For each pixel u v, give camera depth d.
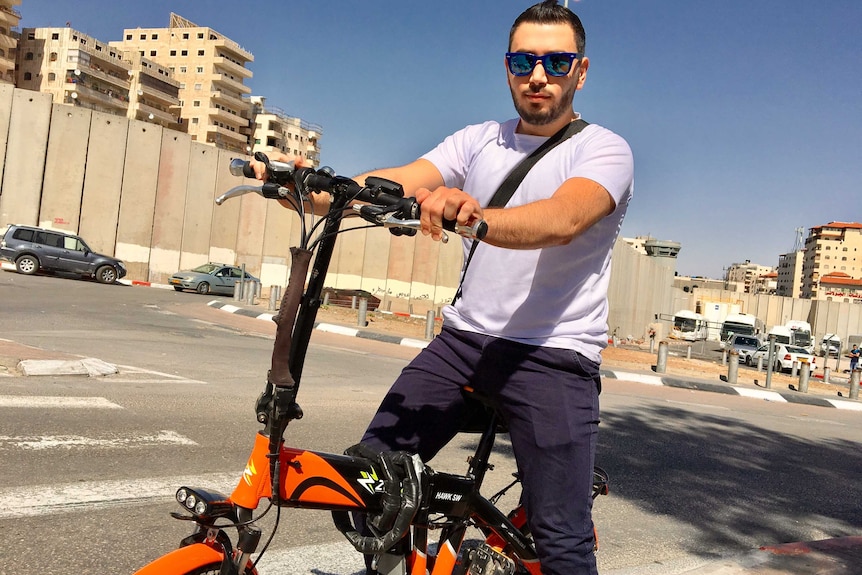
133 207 36.19
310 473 1.88
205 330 14.75
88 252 27.81
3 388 6.71
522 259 2.28
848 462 8.45
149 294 24.86
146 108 112.38
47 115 33.91
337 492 1.93
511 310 2.28
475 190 2.50
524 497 2.36
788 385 20.36
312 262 1.87
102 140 35.28
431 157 2.64
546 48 2.27
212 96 122.06
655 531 4.86
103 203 35.53
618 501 5.56
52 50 103.38
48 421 5.67
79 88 102.31
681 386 16.34
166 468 4.78
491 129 2.58
